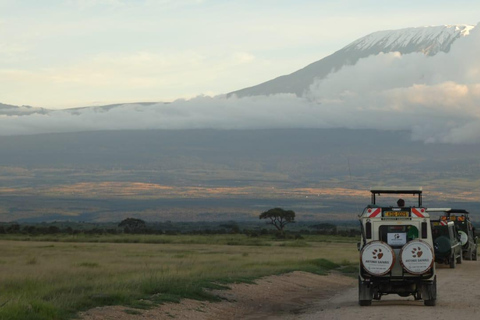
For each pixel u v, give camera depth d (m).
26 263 44.66
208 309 22.14
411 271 22.17
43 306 17.86
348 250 75.19
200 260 48.00
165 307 21.00
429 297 22.53
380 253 22.31
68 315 18.16
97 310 19.22
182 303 22.09
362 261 22.44
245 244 95.38
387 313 20.73
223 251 68.50
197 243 97.12
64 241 100.56
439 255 43.78
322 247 86.62
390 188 23.84
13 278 28.88
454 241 45.56
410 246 22.27
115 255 57.25
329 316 20.66
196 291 23.98
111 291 21.67
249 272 33.00
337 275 37.75
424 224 22.50
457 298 25.44
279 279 31.58
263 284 29.20
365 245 22.45
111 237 109.19
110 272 33.66
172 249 72.31
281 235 122.19
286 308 23.83
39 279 28.44
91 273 33.22
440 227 44.38
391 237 22.64
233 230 153.88
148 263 43.72
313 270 37.47
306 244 94.00
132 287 23.28
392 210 22.69
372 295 22.88
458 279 35.16
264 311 23.03
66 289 23.06
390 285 22.66
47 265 41.69
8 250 66.44
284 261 44.19
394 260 22.34
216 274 30.80
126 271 34.16
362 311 21.41
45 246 76.88
